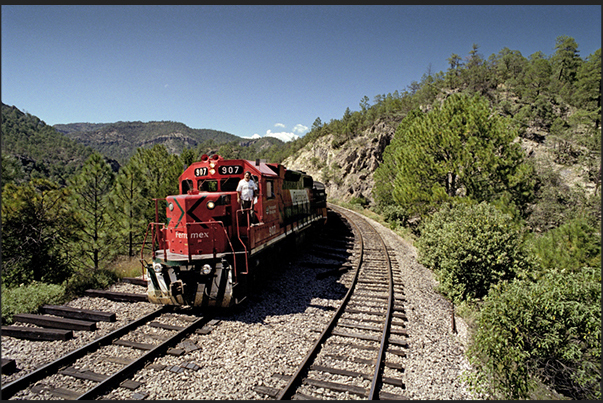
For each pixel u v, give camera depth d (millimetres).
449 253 10594
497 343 6035
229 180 9297
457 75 98375
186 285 7418
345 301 8680
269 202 9992
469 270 10148
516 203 16328
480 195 16734
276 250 10852
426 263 13805
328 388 5000
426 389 5230
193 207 7793
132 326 6766
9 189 11172
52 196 11945
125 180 14164
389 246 17312
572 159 42938
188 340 6320
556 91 75250
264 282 9758
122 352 5875
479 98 18125
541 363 6242
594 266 11656
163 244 8555
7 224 10766
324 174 83875
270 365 5547
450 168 17906
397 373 5574
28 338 6305
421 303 9211
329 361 5777
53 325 6754
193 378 5152
